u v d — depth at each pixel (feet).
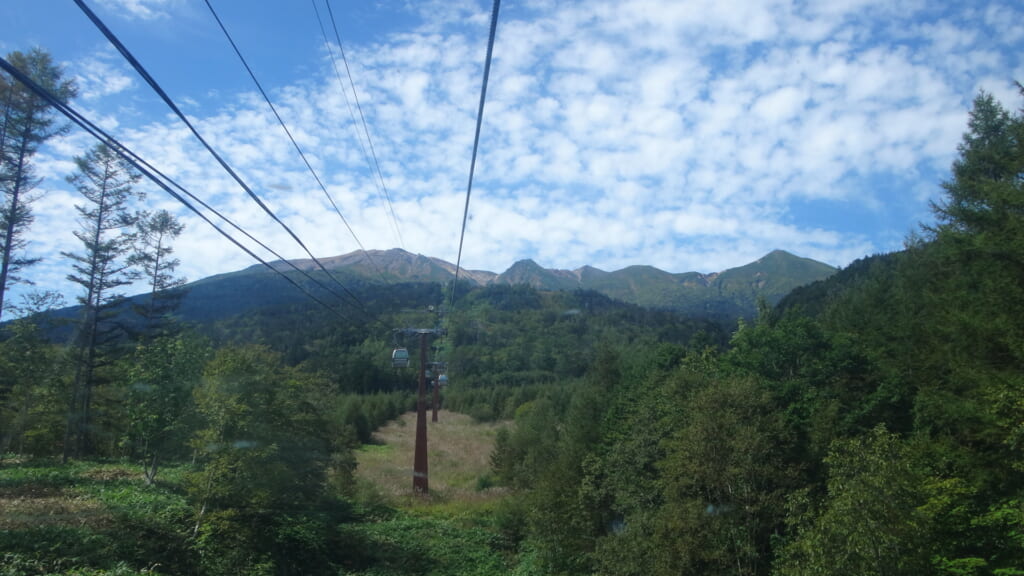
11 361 96.48
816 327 69.82
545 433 119.65
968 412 46.80
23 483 66.54
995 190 49.32
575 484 75.87
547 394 168.45
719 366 79.36
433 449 164.66
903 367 63.57
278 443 63.62
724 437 50.29
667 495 52.90
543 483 77.66
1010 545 38.93
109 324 117.91
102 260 112.47
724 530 48.19
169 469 84.99
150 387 70.54
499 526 89.56
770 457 51.26
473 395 210.59
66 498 60.64
